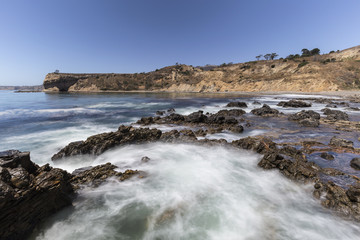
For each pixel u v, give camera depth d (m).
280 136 13.72
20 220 4.57
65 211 5.83
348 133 14.12
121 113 27.62
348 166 8.66
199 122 18.97
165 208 6.12
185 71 123.69
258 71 94.44
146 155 10.53
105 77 120.44
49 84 111.50
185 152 10.95
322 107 29.81
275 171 8.28
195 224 5.48
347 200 5.87
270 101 41.19
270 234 5.09
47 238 4.97
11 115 24.94
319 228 5.25
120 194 6.79
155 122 19.27
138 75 126.88
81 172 8.03
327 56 90.62
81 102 44.75
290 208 6.10
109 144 11.09
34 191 4.91
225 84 91.19
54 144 12.85
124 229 5.33
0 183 4.32
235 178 8.02
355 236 4.97
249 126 17.27
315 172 7.70
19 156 5.90
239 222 5.53
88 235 5.11
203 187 7.32
